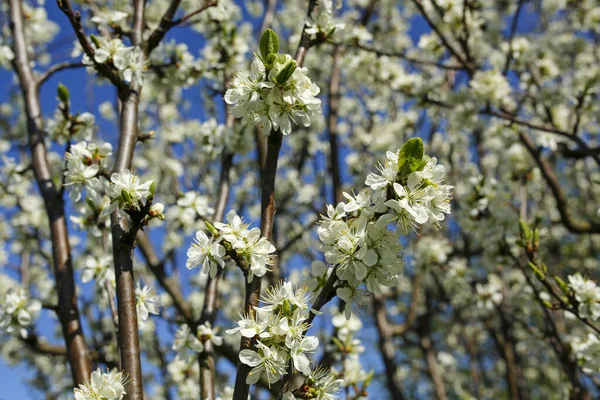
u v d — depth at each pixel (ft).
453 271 21.34
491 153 28.63
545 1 26.91
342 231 6.29
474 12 21.58
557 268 28.19
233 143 16.39
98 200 11.93
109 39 11.69
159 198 26.68
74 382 10.05
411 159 6.15
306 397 6.60
